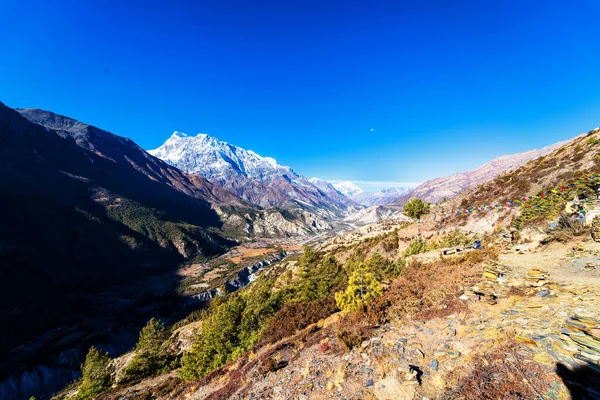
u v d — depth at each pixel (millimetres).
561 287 10945
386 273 34812
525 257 17328
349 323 15188
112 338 144500
